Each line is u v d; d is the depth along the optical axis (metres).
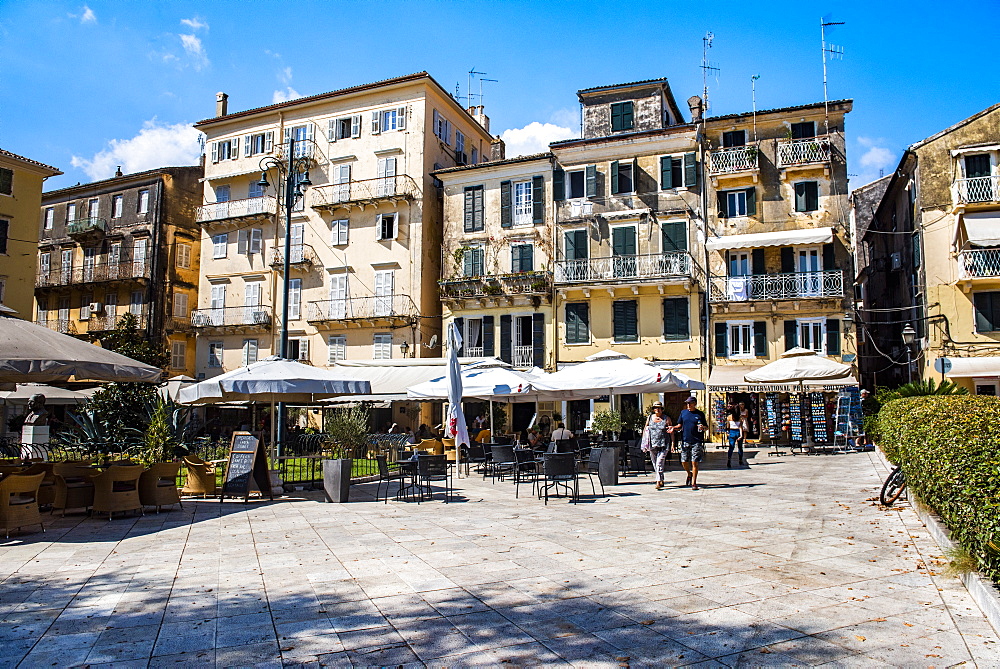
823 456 22.25
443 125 39.78
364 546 8.60
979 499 5.74
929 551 7.67
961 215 27.73
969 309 27.62
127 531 9.77
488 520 10.50
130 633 5.34
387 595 6.35
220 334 41.09
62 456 18.77
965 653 4.70
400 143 38.09
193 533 9.59
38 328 10.62
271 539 9.12
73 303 46.09
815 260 30.58
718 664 4.64
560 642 5.09
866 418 24.66
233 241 41.84
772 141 31.72
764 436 29.97
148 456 15.72
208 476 13.72
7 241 33.91
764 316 30.72
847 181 30.59
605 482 14.93
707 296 31.59
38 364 9.45
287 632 5.36
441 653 4.91
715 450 26.69
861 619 5.46
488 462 18.48
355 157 39.09
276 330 40.03
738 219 31.72
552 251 34.50
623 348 32.69
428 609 5.92
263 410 36.22
